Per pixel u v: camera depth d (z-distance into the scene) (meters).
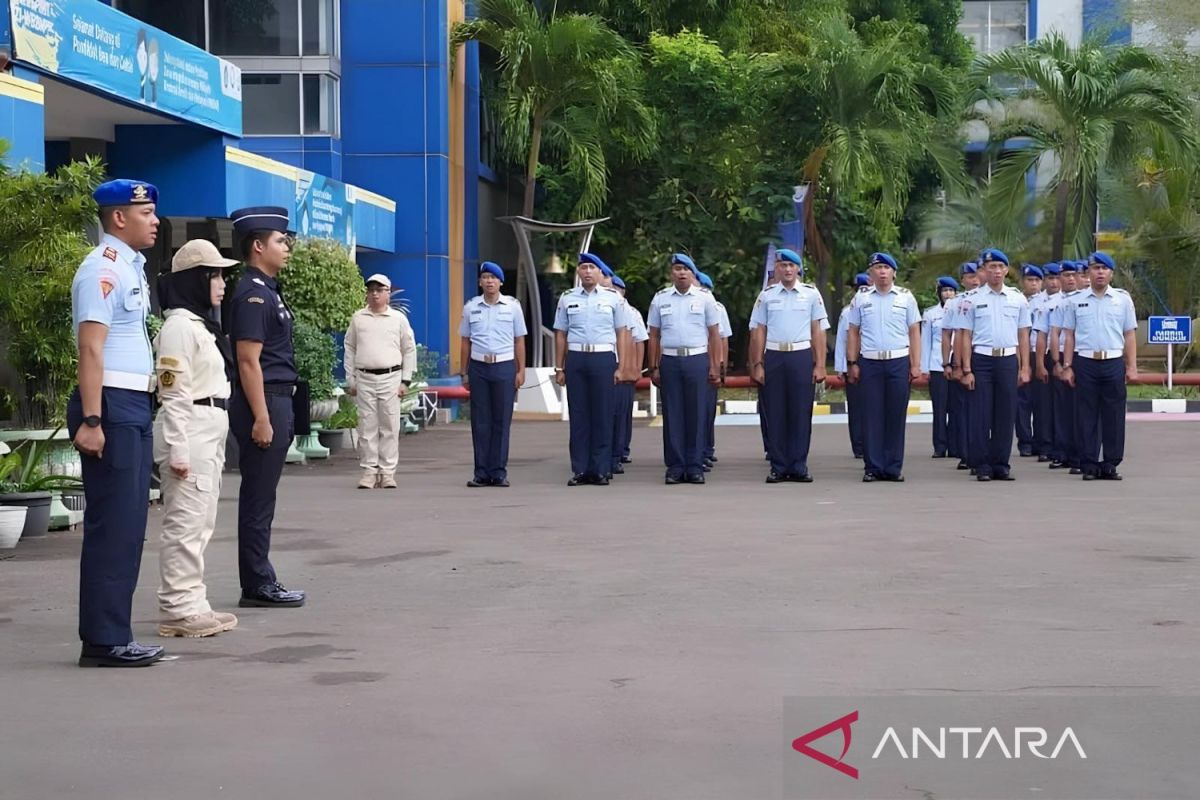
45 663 7.79
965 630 8.36
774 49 35.19
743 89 31.84
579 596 9.48
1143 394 30.83
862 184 30.81
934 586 9.74
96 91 16.72
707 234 32.28
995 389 16.75
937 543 11.68
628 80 30.19
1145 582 9.88
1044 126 32.06
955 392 19.17
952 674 7.31
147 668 7.64
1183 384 31.42
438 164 28.31
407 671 7.48
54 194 11.81
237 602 9.45
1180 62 36.97
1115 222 39.41
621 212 32.66
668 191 32.22
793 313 16.62
